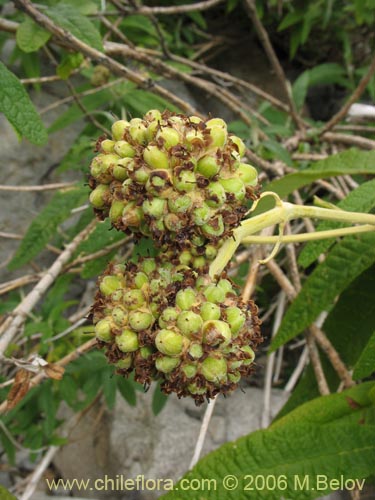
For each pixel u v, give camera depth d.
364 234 0.11
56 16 0.13
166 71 0.17
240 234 0.09
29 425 0.20
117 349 0.08
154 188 0.08
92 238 0.13
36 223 0.16
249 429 0.21
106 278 0.09
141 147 0.08
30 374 0.11
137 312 0.08
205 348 0.08
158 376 0.09
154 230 0.08
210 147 0.08
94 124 0.18
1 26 0.15
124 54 0.17
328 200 0.19
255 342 0.09
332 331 0.12
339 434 0.09
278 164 0.17
